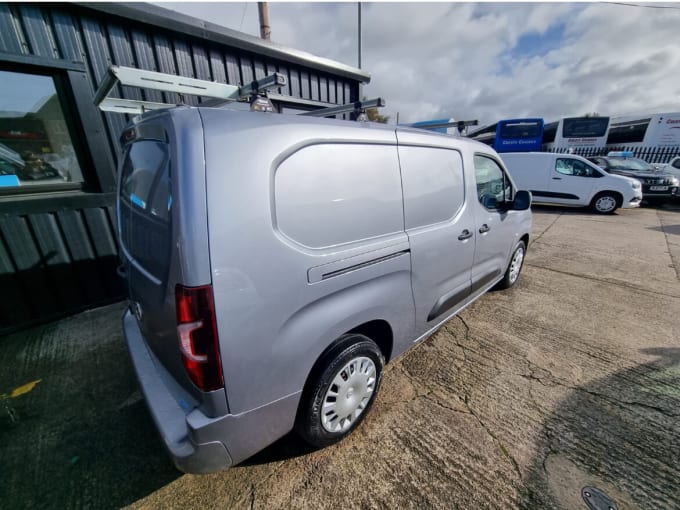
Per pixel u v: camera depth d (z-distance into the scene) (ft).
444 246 7.22
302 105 18.42
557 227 24.98
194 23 12.67
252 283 3.93
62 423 6.56
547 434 6.09
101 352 8.95
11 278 9.81
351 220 5.11
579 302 11.69
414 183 6.34
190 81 5.91
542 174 32.48
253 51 15.14
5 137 9.60
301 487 5.21
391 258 5.83
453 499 4.97
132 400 7.19
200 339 3.74
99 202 11.17
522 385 7.41
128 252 5.75
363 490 5.14
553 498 4.96
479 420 6.43
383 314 5.98
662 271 14.96
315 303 4.69
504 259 10.86
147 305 4.76
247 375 4.11
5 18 9.05
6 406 7.02
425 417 6.51
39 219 10.10
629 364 8.16
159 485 5.31
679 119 43.34
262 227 3.97
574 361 8.29
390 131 5.93
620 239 21.03
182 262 3.60
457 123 10.28
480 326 10.03
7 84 9.40
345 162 5.01
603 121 47.98
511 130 48.60
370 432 6.17
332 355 5.22
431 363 8.22
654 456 5.62
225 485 5.27
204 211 3.59
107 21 10.89
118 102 6.72
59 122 10.44
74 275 10.98
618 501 4.91
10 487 5.30
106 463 5.70
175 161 3.64
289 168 4.28
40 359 8.65
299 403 5.08
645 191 33.35
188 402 4.33
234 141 3.84
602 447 5.81
